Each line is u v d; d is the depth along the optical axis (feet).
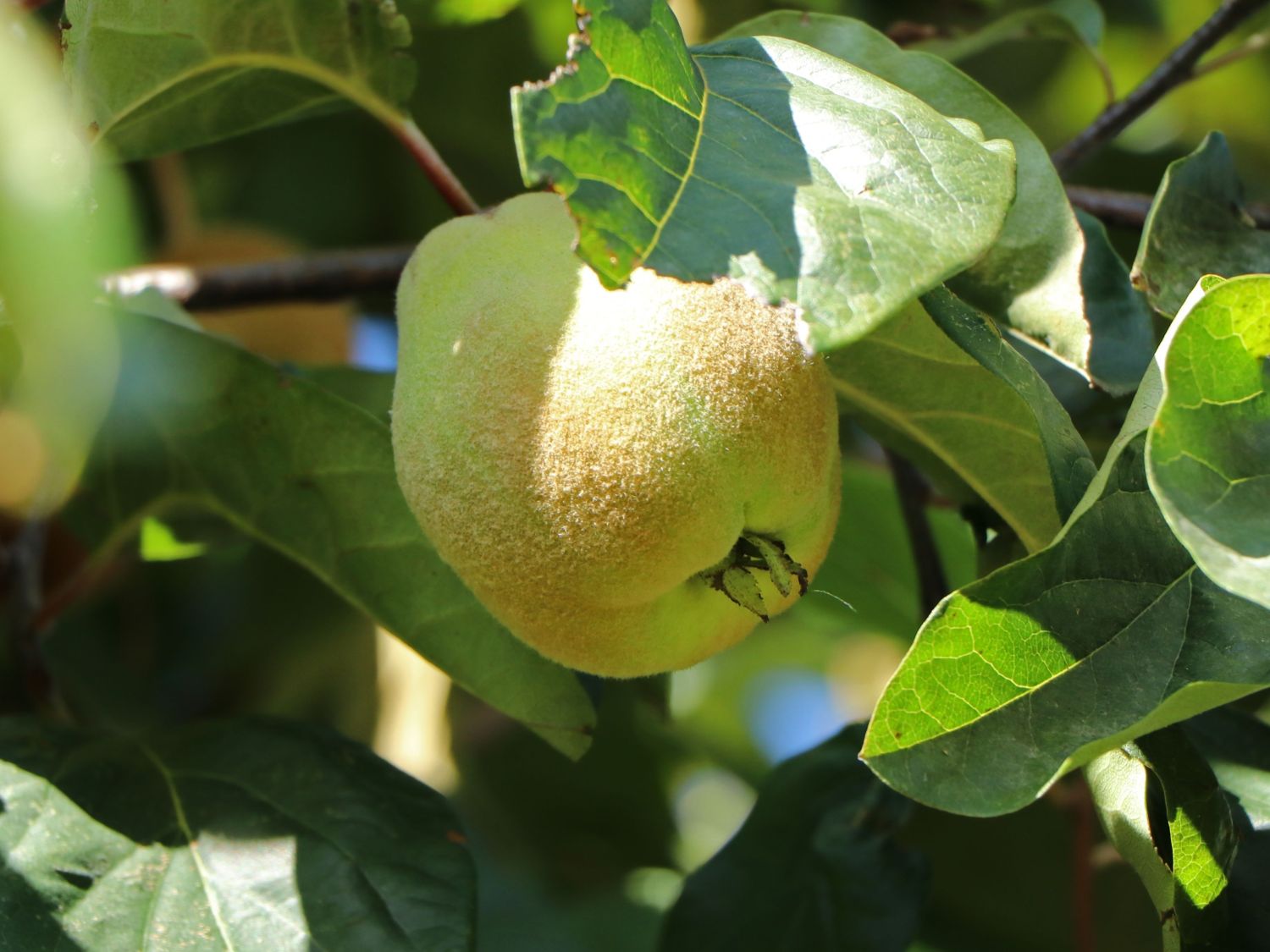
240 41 2.21
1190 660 1.88
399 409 1.99
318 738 2.25
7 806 2.16
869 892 2.39
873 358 2.11
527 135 1.79
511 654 2.25
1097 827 2.63
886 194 1.86
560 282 1.94
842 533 3.05
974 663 1.87
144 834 2.16
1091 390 2.20
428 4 2.50
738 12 3.16
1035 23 2.64
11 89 1.59
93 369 1.64
